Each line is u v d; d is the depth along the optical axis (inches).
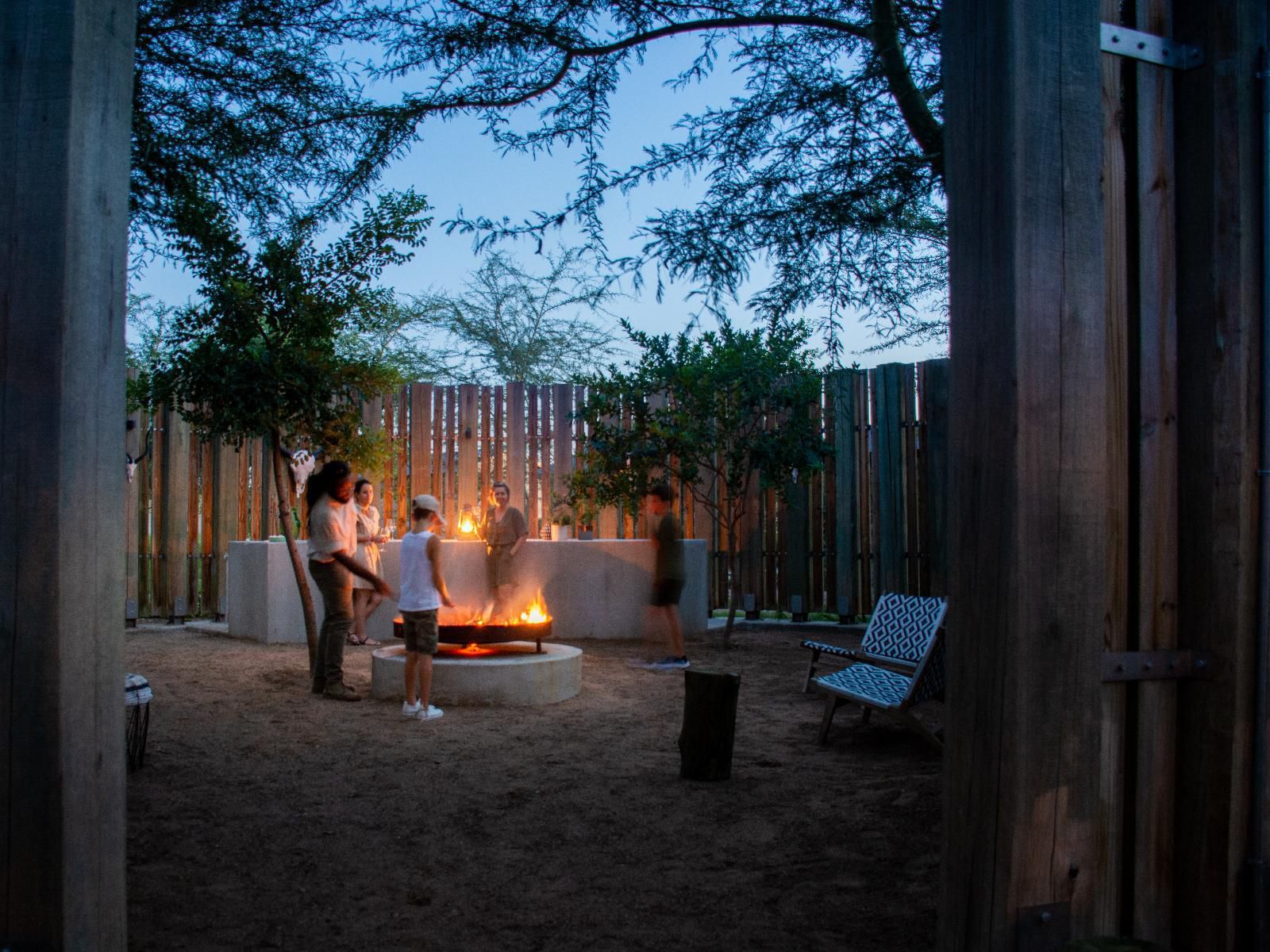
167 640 474.0
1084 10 104.3
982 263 104.1
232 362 336.2
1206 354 111.0
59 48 93.8
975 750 103.0
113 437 98.3
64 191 93.0
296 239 319.9
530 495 571.8
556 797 212.1
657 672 390.9
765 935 141.5
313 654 355.3
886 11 234.8
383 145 269.6
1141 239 112.0
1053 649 100.9
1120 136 110.2
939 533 489.1
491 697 315.6
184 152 270.4
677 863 171.9
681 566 406.6
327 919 147.0
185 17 250.2
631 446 479.5
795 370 465.7
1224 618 109.7
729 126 272.4
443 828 190.9
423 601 295.9
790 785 222.1
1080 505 102.1
